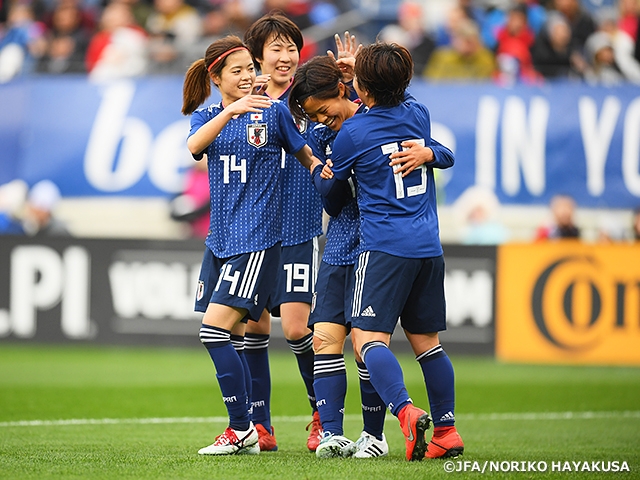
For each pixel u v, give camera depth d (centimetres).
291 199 1920
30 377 3153
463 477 1398
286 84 1917
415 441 1504
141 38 4919
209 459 1589
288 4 5031
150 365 3475
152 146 4234
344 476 1381
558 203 4106
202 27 4994
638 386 3156
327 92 1628
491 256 3719
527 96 4159
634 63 4888
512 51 4791
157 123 4250
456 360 3728
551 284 3669
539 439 2061
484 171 4134
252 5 5056
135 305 3841
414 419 1488
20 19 5016
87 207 4231
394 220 1557
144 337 3841
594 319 3631
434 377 1617
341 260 1673
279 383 3116
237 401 1662
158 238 3831
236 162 1678
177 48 4772
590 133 4128
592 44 4903
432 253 1565
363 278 1563
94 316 3847
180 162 4225
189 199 4203
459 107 4162
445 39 4850
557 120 4138
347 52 1794
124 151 4244
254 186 1680
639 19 4941
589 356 3631
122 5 4997
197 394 2864
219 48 1689
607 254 3622
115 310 3844
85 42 4931
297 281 1908
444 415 1614
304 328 1900
